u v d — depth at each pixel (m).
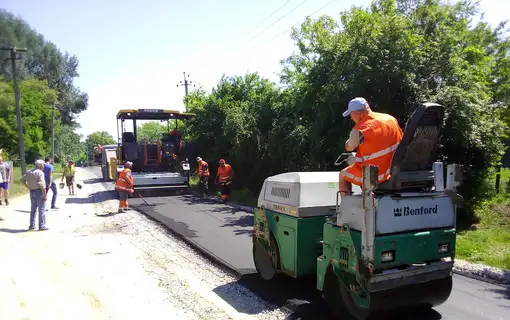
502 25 16.33
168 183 16.97
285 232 5.40
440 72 9.84
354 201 4.12
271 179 5.90
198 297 5.50
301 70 14.57
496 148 9.93
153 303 5.27
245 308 5.10
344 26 11.79
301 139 11.94
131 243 8.61
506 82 14.59
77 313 4.87
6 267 6.48
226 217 11.59
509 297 5.33
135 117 18.00
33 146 36.59
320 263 4.64
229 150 17.84
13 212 12.70
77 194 19.22
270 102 16.31
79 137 82.69
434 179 4.50
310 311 4.89
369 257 3.87
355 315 4.57
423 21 10.65
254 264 6.73
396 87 9.65
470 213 10.12
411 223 4.13
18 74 45.47
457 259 7.11
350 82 9.85
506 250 7.29
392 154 4.15
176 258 7.46
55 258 7.21
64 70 54.06
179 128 20.33
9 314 4.69
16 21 48.31
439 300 4.57
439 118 4.23
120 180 13.01
